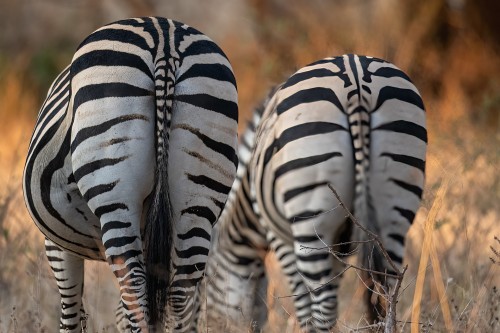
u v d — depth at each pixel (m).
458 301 16.77
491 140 26.55
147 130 12.20
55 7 52.47
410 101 14.55
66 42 51.41
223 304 18.53
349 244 15.03
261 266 19.12
